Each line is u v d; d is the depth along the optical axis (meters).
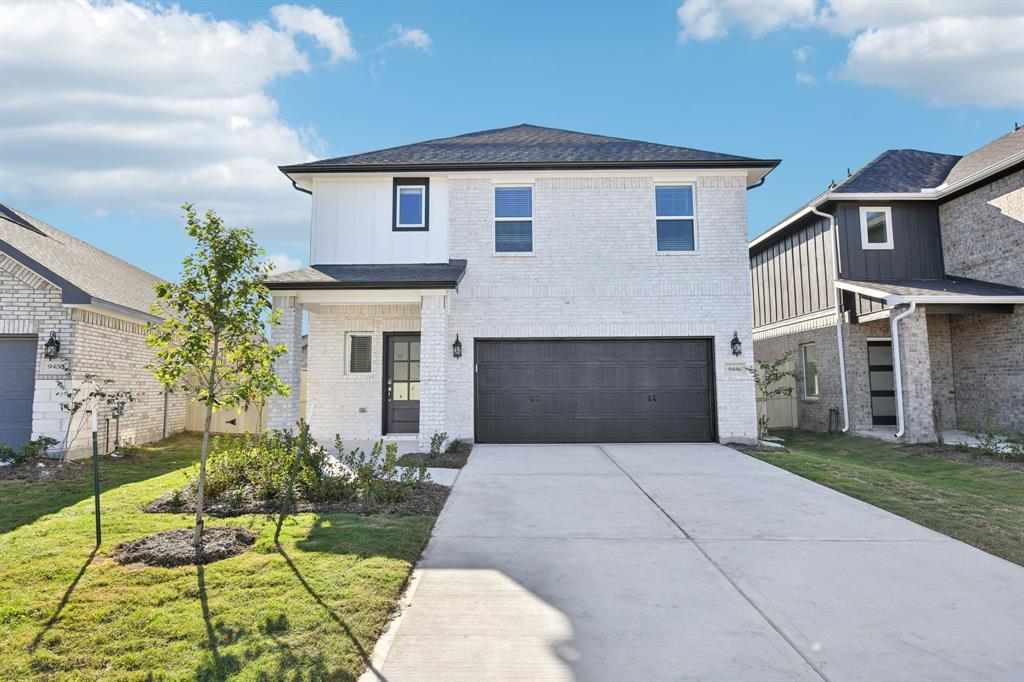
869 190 14.23
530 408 11.94
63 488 7.62
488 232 12.24
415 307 12.54
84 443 10.30
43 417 9.84
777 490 7.63
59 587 4.08
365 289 10.55
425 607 4.04
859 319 13.51
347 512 6.23
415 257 12.26
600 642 3.54
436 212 12.34
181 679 3.00
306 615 3.73
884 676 3.17
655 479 8.32
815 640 3.57
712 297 12.02
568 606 4.06
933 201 14.30
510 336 11.98
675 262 12.10
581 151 12.99
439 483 7.98
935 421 11.27
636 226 12.18
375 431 12.41
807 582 4.52
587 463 9.57
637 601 4.15
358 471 7.12
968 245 13.55
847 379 13.90
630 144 13.60
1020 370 12.14
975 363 13.32
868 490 7.54
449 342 11.95
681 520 6.24
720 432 11.73
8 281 10.04
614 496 7.31
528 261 12.16
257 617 3.68
